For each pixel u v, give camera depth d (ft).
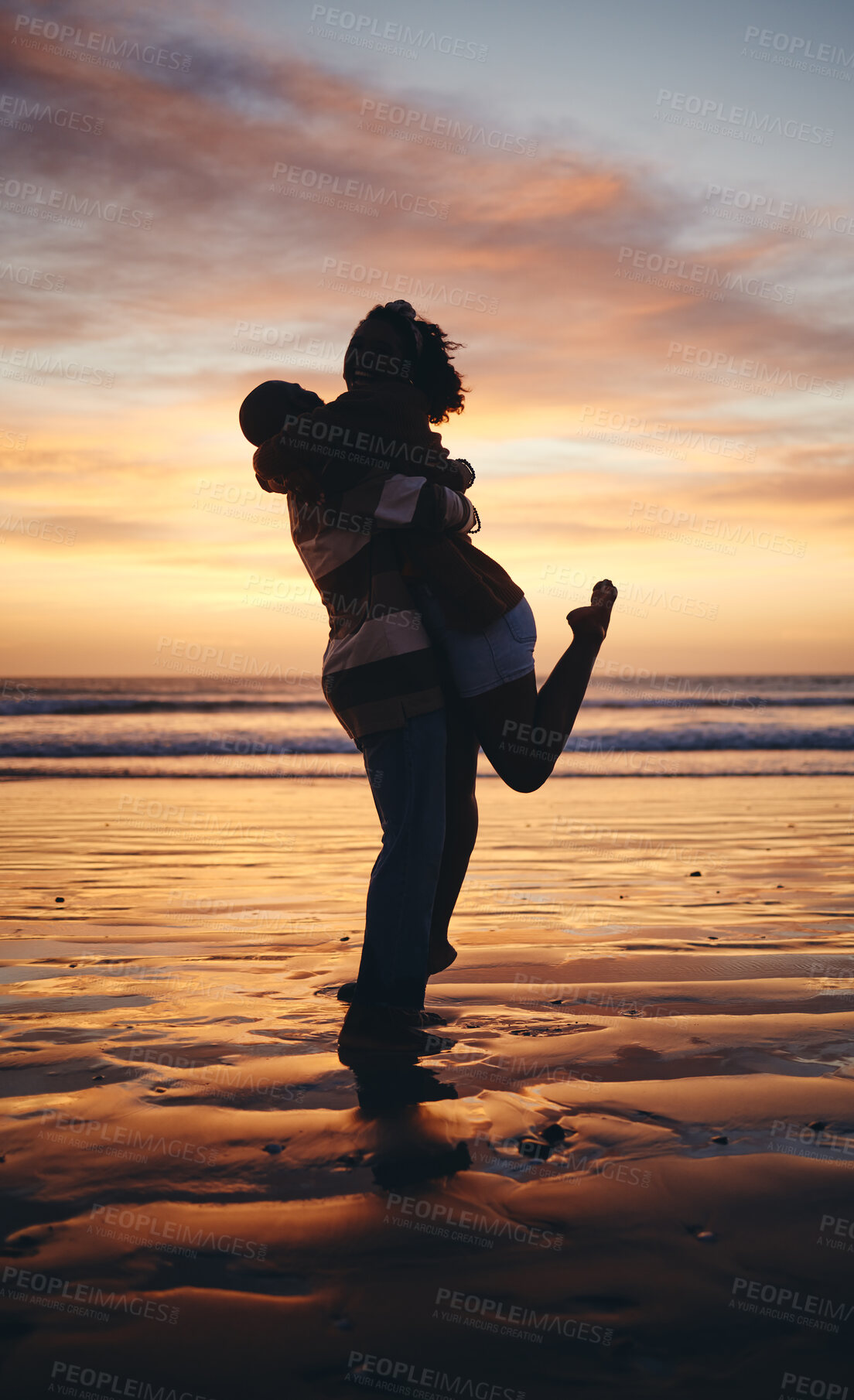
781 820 28.86
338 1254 4.42
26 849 21.99
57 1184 5.07
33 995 9.14
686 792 39.27
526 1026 8.03
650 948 11.35
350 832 25.76
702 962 10.53
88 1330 3.84
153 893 15.78
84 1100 6.29
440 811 7.75
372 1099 6.32
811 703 119.55
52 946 11.56
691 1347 3.76
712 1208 4.86
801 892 15.87
